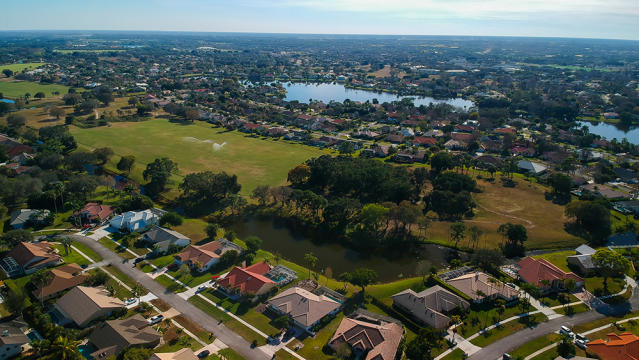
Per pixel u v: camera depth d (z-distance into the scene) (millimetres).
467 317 98750
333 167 185625
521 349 88000
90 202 165625
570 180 178500
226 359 83562
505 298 105375
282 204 169125
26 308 98250
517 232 136250
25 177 165875
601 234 144625
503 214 162625
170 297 104938
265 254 131375
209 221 155750
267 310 101312
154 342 86438
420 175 189125
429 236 145875
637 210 162000
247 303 103375
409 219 142625
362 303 105625
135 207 155625
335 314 100500
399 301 104125
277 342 89500
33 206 154375
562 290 110688
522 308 102562
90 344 86875
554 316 99688
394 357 83625
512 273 120062
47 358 81188
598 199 166000
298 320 95000
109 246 130750
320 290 109625
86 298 97562
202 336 90625
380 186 172750
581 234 145875
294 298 101312
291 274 118562
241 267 119688
